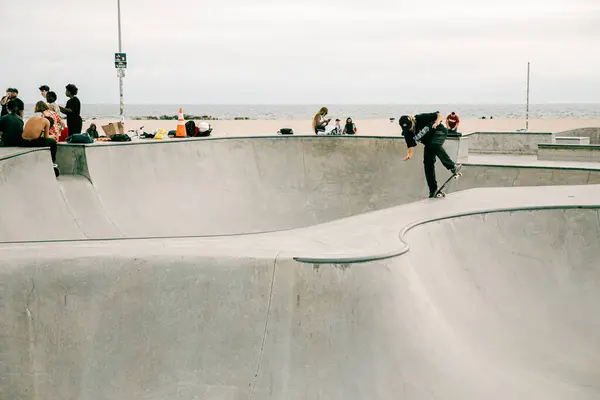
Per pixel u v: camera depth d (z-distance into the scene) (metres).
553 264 8.14
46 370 5.70
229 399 5.47
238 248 6.24
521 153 21.69
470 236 8.15
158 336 5.71
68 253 5.96
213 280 5.80
